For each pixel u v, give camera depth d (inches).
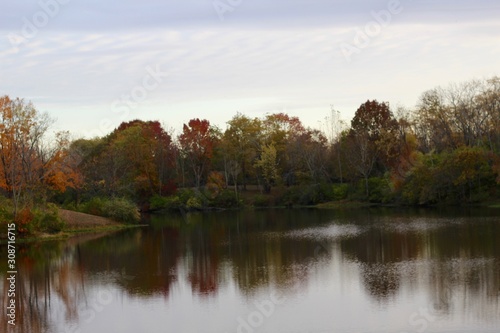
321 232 2335.1
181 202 3804.1
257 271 1592.0
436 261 1594.5
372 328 1082.7
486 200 3085.6
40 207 2551.7
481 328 1059.3
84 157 3508.9
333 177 4121.6
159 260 1828.2
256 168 4148.6
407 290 1316.4
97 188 3228.3
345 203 3698.3
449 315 1133.7
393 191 3444.9
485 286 1310.3
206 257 1852.9
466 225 2260.1
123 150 3634.4
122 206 2960.1
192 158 4030.5
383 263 1615.4
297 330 1090.7
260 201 3961.6
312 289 1369.3
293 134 4242.1
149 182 3791.8
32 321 1205.1
